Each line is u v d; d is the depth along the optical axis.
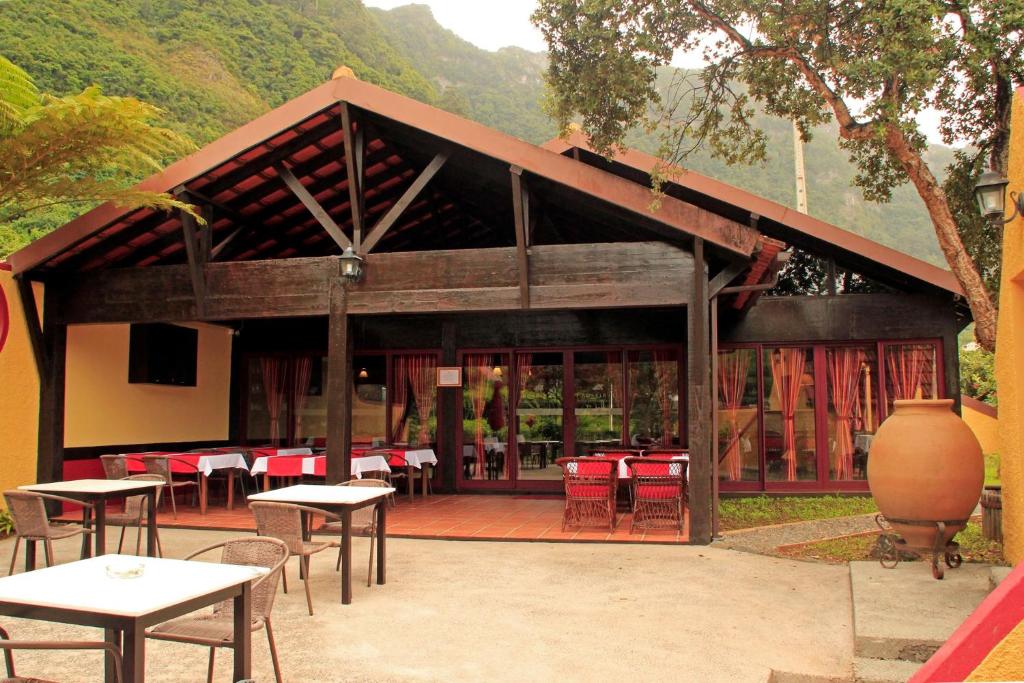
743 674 3.93
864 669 4.00
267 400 12.30
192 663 4.11
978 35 6.35
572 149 9.52
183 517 8.95
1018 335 5.64
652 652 4.27
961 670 2.19
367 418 11.77
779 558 6.72
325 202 10.22
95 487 6.05
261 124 7.93
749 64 7.83
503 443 11.37
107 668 3.37
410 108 7.64
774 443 10.50
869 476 6.14
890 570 5.93
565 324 11.30
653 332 11.03
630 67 7.52
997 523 6.32
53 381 8.98
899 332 10.05
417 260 8.00
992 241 9.25
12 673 3.27
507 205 10.70
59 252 8.41
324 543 5.37
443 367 11.58
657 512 8.13
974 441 5.81
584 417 11.18
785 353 10.52
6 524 8.06
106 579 3.12
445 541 7.66
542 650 4.30
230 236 9.55
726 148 8.27
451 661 4.11
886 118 6.54
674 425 10.88
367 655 4.21
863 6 6.79
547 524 8.45
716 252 7.52
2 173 7.72
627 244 7.54
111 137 7.85
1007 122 8.30
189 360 11.45
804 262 10.44
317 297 8.22
